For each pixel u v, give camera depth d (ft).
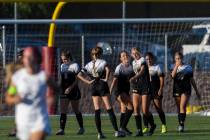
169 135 147.33
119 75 147.02
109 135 148.05
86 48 221.87
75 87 149.48
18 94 87.40
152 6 393.50
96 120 140.46
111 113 143.54
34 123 86.99
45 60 191.31
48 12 314.76
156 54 235.61
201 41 216.33
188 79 154.40
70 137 143.84
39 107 87.45
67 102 150.00
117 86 147.64
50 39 193.57
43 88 87.81
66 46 258.37
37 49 88.43
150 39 247.29
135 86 145.48
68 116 197.26
